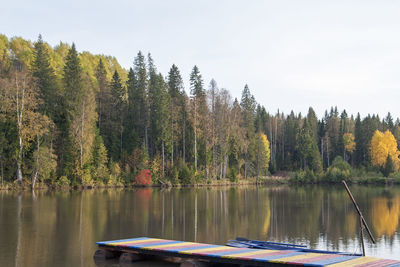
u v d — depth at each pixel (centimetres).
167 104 7794
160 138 7481
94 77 9806
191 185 7069
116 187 6450
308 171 8919
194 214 3077
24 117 5625
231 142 8181
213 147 7669
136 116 8075
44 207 3403
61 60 10669
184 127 7944
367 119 10988
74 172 6012
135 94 8156
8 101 5550
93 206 3522
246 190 6094
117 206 3556
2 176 5509
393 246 1980
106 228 2392
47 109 6341
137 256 1584
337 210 3400
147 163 7062
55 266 1523
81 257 1662
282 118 14588
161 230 2350
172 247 1556
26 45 10738
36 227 2408
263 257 1355
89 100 6419
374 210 3419
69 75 6588
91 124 6456
